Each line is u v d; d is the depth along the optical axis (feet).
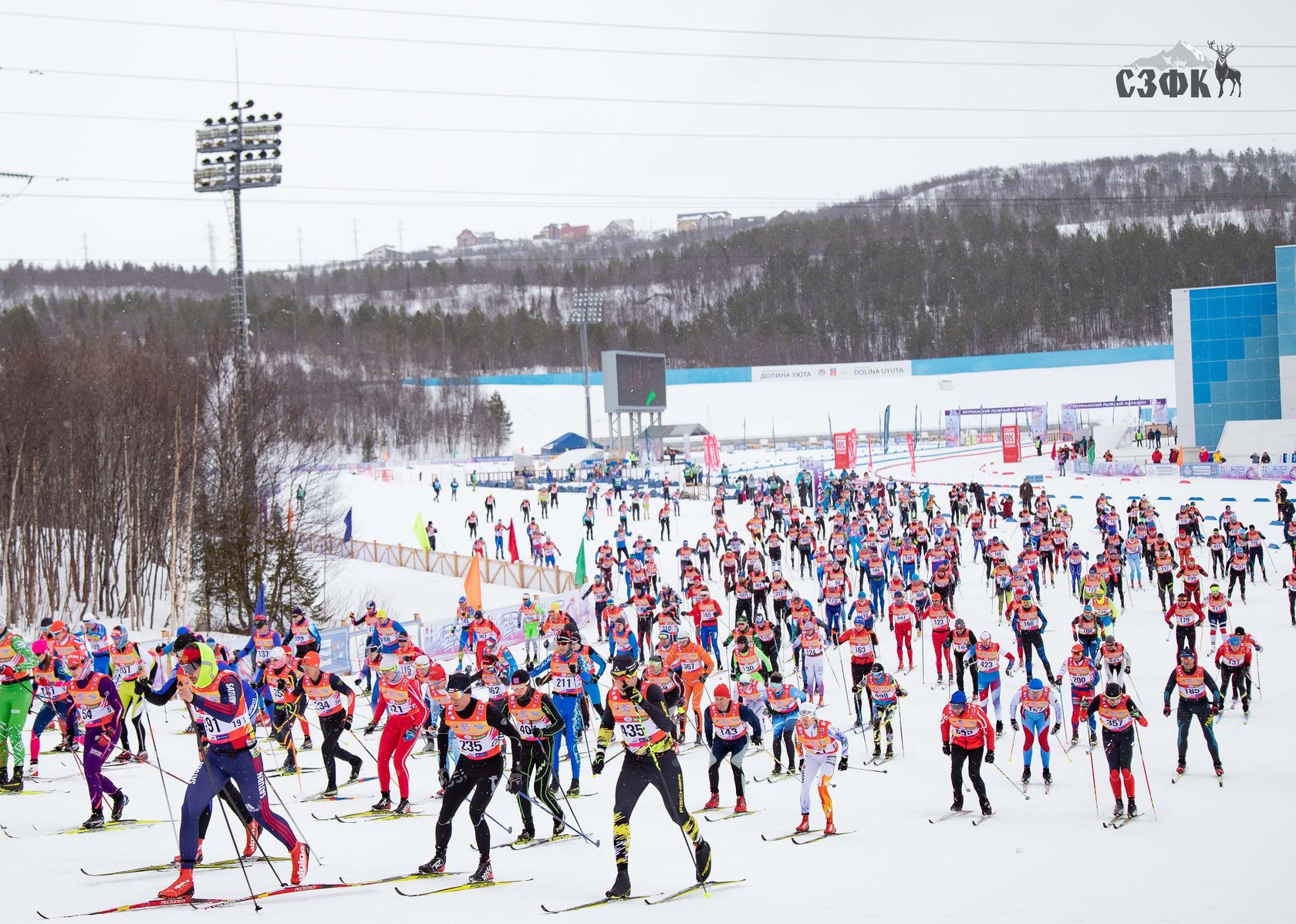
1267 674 69.92
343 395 398.62
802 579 118.32
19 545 124.06
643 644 87.92
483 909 28.50
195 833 28.58
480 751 31.53
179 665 28.84
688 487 205.67
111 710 38.09
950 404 424.87
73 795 44.60
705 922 28.22
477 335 580.71
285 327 533.96
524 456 295.07
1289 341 203.92
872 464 255.29
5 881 30.76
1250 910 30.58
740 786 44.62
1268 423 198.90
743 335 622.13
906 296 620.08
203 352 191.01
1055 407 408.46
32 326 430.61
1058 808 45.32
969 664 60.23
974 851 37.99
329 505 144.66
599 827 41.34
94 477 128.36
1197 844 38.78
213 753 28.89
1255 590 98.73
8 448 124.06
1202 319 216.74
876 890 32.40
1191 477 178.29
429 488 226.99
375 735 63.31
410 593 137.69
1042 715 48.47
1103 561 89.25
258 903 28.43
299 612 65.92
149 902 27.96
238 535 110.93
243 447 119.34
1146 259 606.96
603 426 429.79
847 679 78.43
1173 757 52.85
